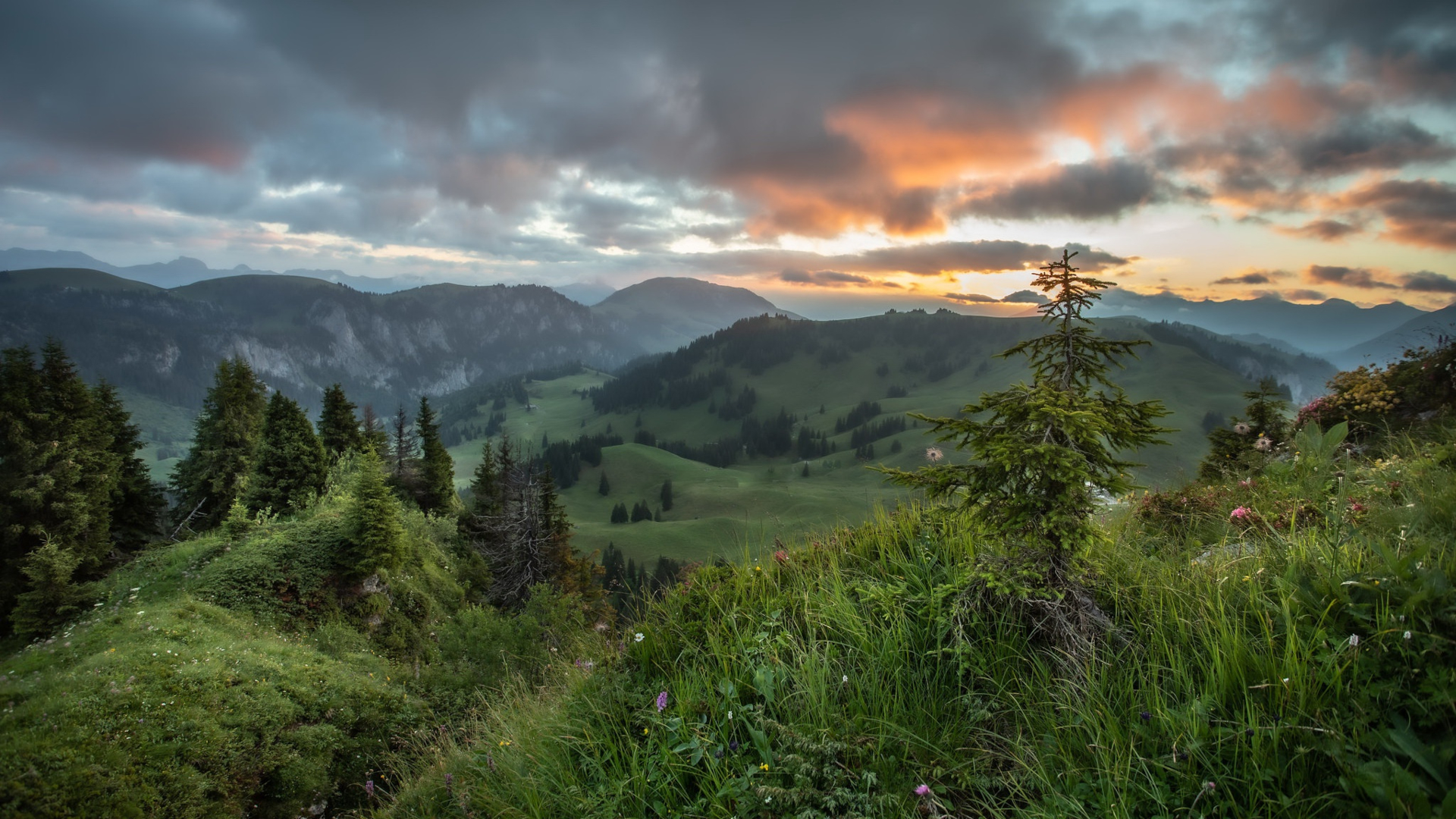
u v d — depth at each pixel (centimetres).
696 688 393
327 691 1719
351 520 2783
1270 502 575
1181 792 248
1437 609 254
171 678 1461
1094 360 363
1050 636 354
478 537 5066
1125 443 335
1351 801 221
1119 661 319
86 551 3075
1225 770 250
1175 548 495
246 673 1636
